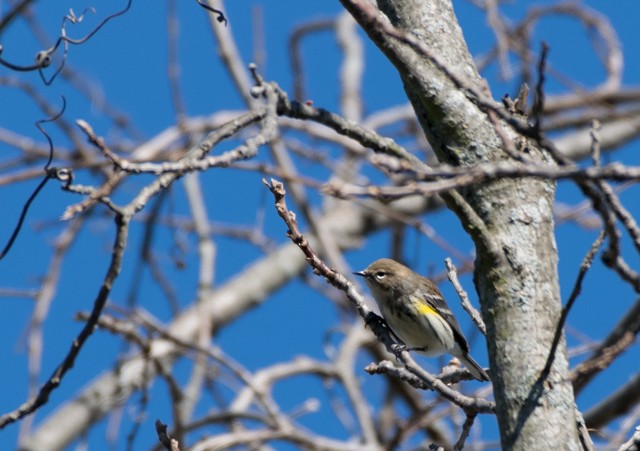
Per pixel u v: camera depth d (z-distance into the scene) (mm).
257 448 14625
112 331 13938
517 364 6250
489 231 6570
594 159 5488
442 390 7137
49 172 6668
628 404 13836
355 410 15602
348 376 16094
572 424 6133
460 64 7102
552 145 5262
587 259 5816
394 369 7484
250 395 15648
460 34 7289
